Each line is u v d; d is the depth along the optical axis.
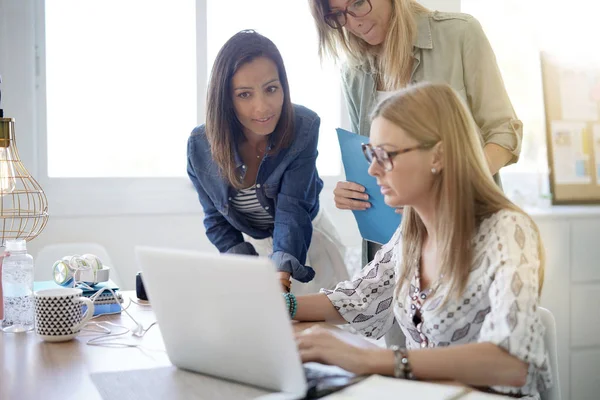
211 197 2.02
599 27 3.28
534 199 3.13
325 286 2.26
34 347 1.35
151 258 1.13
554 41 3.26
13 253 1.52
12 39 2.75
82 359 1.26
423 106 1.22
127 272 2.93
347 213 3.30
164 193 3.00
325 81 3.36
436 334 1.25
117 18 2.97
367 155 1.28
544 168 3.17
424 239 1.36
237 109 1.81
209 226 2.10
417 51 1.99
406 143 1.21
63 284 1.74
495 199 1.23
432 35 1.98
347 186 1.83
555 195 3.13
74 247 2.75
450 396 0.96
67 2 2.89
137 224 2.95
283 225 1.92
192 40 3.08
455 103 1.23
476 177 1.22
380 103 1.28
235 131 1.89
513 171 3.27
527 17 3.26
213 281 1.05
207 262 1.05
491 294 1.13
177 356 1.19
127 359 1.26
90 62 2.94
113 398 1.04
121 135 3.01
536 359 1.06
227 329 1.07
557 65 3.23
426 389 0.99
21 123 2.78
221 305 1.06
